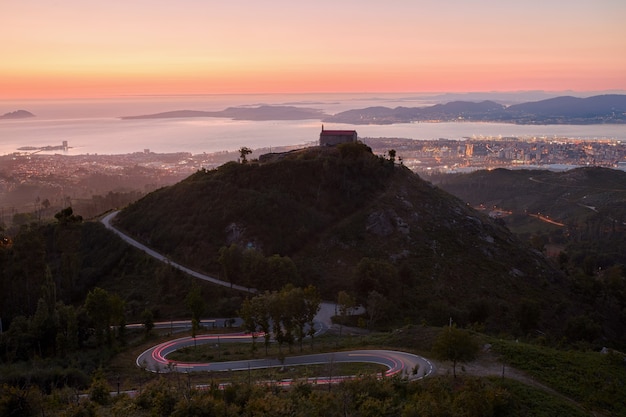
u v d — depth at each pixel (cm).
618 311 12025
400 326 8875
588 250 19625
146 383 5569
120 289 10719
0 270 9694
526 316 9262
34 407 4416
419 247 11781
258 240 11438
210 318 9388
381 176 13938
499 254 12431
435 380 5075
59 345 7250
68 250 11950
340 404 4416
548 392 5097
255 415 4144
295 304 7044
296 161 13562
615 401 5062
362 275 9794
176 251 11706
